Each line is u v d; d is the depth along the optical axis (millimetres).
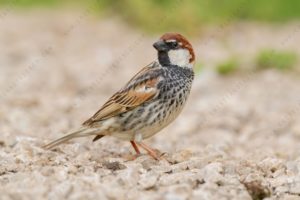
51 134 12328
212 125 15023
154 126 10281
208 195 7859
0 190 7914
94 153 10375
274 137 13930
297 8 30234
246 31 28062
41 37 27641
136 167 9156
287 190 8758
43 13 33844
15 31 28938
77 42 26875
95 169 9219
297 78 20344
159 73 10188
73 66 22516
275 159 10125
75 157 10156
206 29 27734
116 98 10227
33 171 8797
